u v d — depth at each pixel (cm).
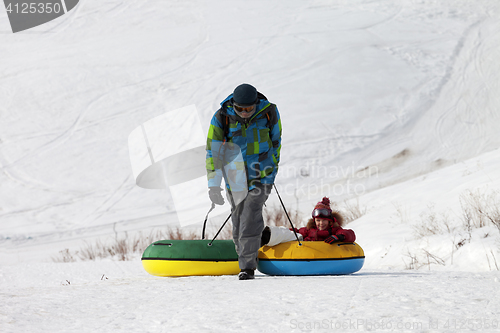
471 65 4188
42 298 386
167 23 5703
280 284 443
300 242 599
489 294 338
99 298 383
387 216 1212
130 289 438
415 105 3594
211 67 4572
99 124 3744
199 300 359
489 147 2845
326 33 5025
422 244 888
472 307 299
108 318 306
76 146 3450
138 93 4222
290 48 4747
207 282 488
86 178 3005
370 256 962
